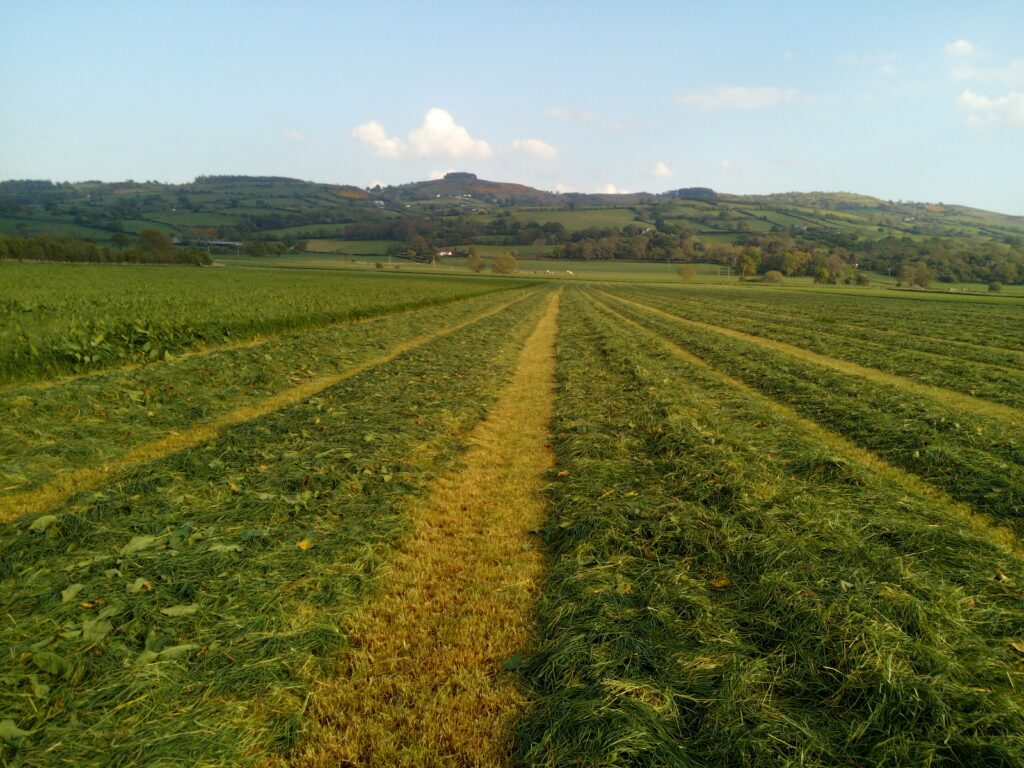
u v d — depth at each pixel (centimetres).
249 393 1208
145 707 340
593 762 305
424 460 830
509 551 576
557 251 16000
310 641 414
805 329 3038
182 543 537
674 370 1658
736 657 388
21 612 422
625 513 627
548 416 1154
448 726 350
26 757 298
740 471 734
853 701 350
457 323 2898
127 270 6325
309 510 634
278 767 320
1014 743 301
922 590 457
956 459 822
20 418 891
